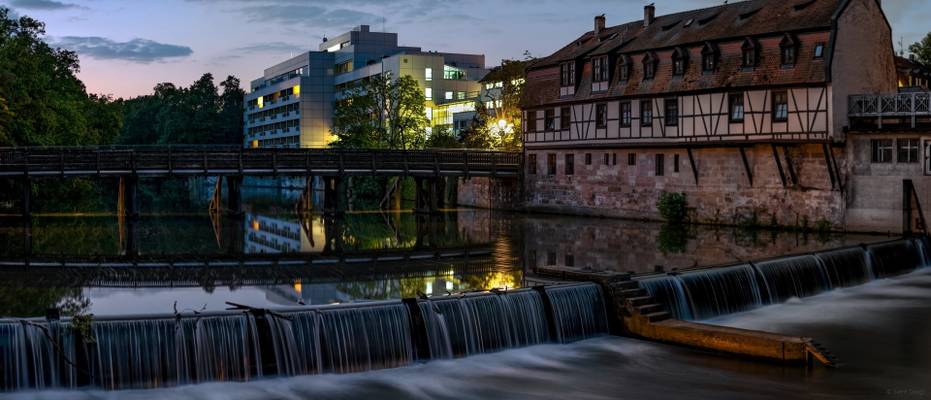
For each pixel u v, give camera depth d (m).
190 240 34.44
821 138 35.44
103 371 14.41
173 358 14.79
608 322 19.42
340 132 78.19
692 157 41.12
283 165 46.25
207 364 14.98
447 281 23.05
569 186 49.00
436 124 92.75
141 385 14.62
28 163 41.44
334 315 15.91
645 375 16.34
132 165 43.41
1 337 14.03
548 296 18.52
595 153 46.97
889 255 28.80
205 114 138.75
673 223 41.53
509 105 60.38
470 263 27.06
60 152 42.19
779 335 17.36
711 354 17.73
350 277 23.98
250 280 23.48
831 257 26.06
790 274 24.23
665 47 41.81
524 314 18.09
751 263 23.22
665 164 42.75
